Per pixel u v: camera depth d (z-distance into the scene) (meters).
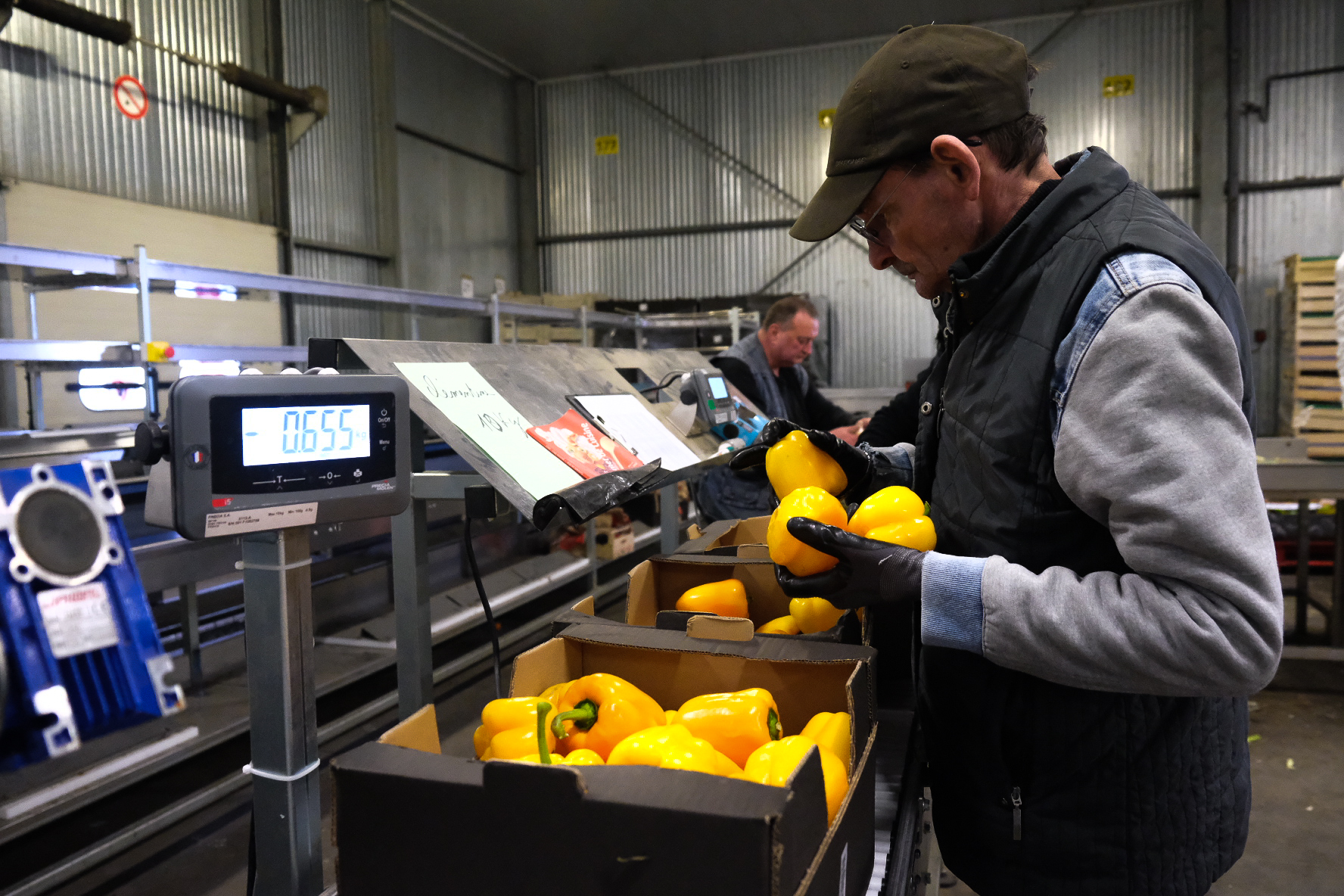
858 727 0.82
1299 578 3.84
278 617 0.83
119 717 1.85
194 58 5.79
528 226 9.59
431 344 1.65
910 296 8.47
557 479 1.41
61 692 1.75
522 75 9.38
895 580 0.82
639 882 0.53
